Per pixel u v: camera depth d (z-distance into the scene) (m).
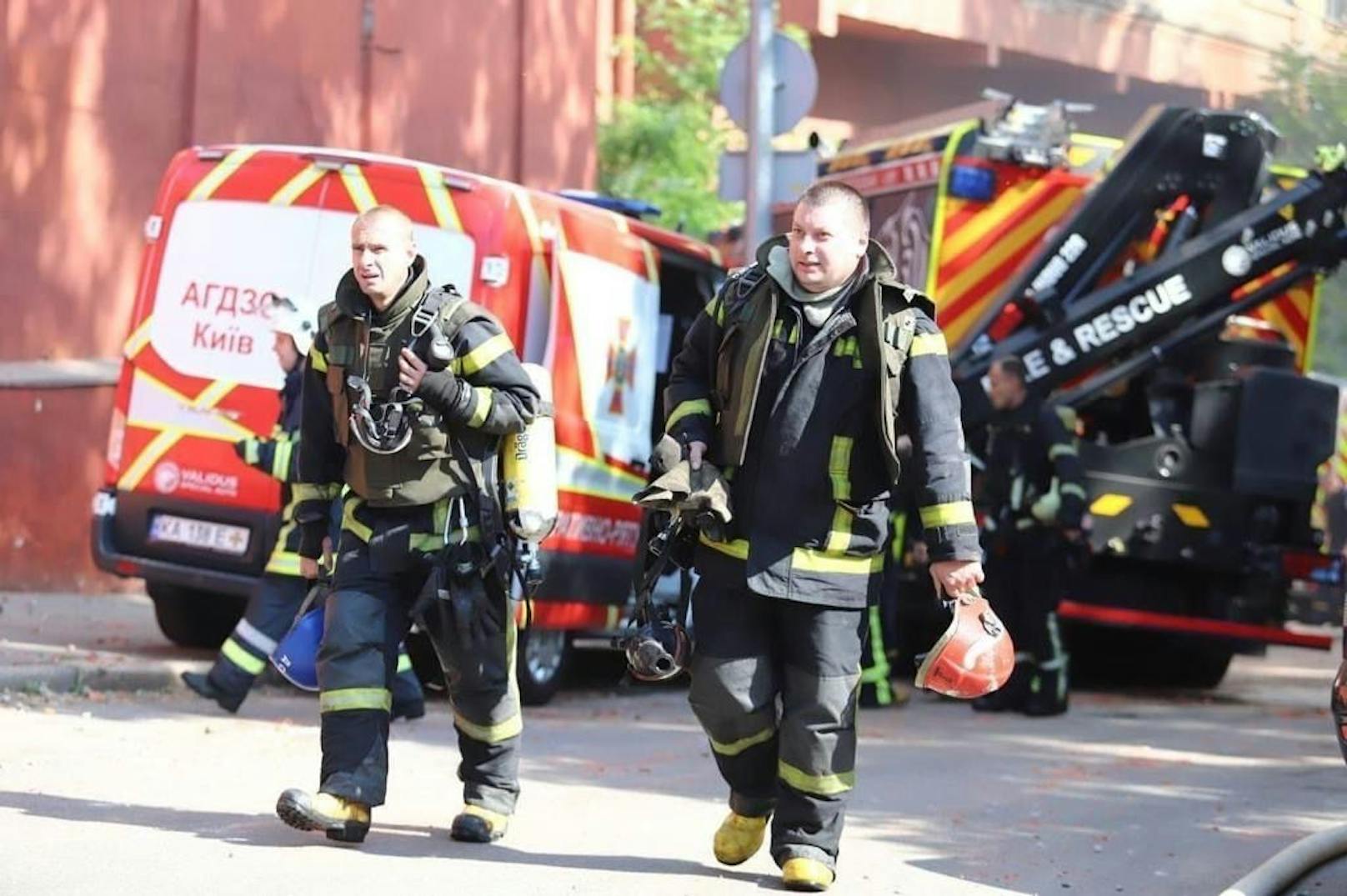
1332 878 18.64
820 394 16.50
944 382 16.55
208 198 29.94
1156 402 37.09
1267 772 26.23
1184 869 19.30
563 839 18.73
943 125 38.19
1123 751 28.00
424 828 18.78
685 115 56.59
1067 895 17.84
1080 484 32.69
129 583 39.91
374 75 45.97
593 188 51.94
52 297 39.72
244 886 15.89
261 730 25.03
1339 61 52.81
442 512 17.50
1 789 19.55
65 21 39.84
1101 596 36.78
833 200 16.44
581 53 51.25
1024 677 32.78
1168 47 67.62
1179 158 36.66
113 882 15.83
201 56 42.12
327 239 29.22
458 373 17.56
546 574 29.14
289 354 26.22
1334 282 49.97
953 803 22.45
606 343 30.45
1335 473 53.38
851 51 63.97
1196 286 36.38
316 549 18.12
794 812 16.84
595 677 35.81
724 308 16.92
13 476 38.06
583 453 29.84
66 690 27.44
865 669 32.94
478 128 48.59
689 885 16.94
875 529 16.67
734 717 16.84
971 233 37.00
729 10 59.41
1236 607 37.22
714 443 16.89
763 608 16.77
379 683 17.44
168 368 29.98
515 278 28.34
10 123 39.03
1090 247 36.34
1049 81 68.00
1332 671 45.75
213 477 29.61
